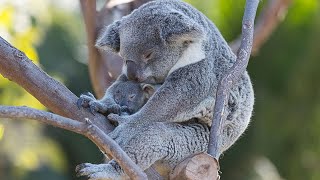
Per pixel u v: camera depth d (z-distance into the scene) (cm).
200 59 1004
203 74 1002
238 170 2639
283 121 2658
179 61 1011
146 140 956
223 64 1030
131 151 948
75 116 937
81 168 922
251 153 2639
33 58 1440
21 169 2331
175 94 988
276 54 2566
